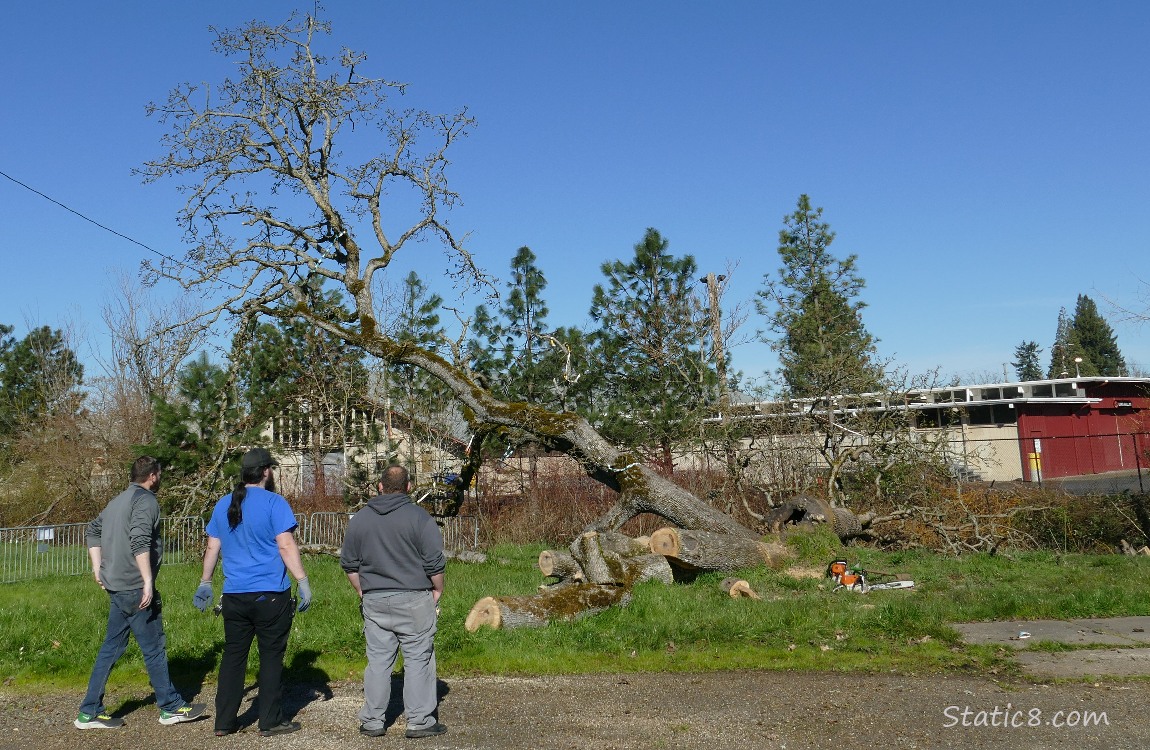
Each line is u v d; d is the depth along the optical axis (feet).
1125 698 20.38
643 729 18.57
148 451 52.60
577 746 17.57
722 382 64.08
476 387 45.91
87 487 75.15
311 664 23.99
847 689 21.35
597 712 19.81
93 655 25.03
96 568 20.10
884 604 30.01
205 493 50.08
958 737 17.85
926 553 49.57
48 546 48.01
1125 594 32.07
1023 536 52.13
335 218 48.26
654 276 71.31
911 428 54.24
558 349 66.54
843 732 18.22
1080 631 27.30
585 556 32.53
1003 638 26.35
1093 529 52.49
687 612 29.71
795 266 103.04
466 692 21.67
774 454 55.31
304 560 50.96
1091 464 112.98
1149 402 98.89
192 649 25.29
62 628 28.89
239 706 19.21
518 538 63.00
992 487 57.67
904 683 21.86
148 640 19.65
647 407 65.00
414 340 68.08
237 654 18.94
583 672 23.40
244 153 47.47
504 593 35.12
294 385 69.87
